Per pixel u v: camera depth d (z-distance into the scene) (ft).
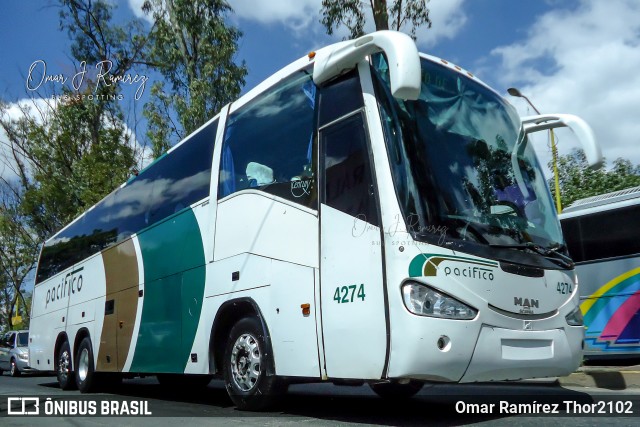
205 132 26.61
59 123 85.30
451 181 17.61
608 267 37.27
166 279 27.37
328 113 19.26
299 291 18.88
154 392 35.06
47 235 96.17
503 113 21.33
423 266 15.80
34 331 48.29
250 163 22.59
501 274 16.89
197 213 25.53
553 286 18.24
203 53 64.28
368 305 16.49
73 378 39.06
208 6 64.95
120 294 32.40
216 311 22.85
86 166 80.12
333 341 17.37
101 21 80.79
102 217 37.22
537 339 17.24
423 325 15.39
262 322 20.21
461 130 19.12
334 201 18.24
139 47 80.53
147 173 32.04
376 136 17.29
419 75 15.89
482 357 15.98
